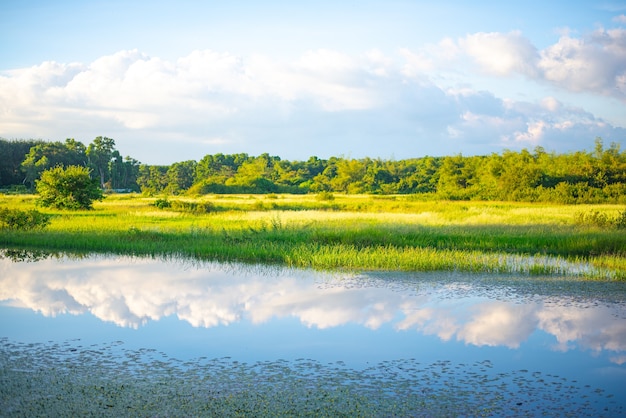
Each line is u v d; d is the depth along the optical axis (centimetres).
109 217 3070
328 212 3588
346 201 5050
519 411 648
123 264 1747
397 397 687
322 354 858
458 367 800
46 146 8594
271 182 9188
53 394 687
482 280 1452
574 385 731
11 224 2503
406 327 1009
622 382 741
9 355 846
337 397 684
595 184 5322
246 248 1909
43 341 921
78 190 3778
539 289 1337
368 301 1215
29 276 1528
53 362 813
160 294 1293
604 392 707
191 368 790
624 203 4597
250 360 827
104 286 1388
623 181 5234
